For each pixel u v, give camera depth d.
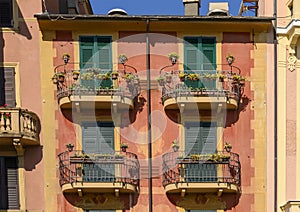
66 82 20.19
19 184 19.84
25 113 19.47
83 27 20.39
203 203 19.98
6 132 18.97
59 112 20.20
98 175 19.50
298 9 20.30
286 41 20.64
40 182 19.94
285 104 20.45
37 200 19.86
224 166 19.69
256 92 20.56
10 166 19.89
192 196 20.02
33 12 20.50
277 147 20.28
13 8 20.45
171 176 19.89
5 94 20.20
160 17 20.08
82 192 19.62
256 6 23.39
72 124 20.17
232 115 20.50
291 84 20.52
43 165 20.00
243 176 20.23
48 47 20.39
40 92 20.28
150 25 20.44
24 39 20.41
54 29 20.41
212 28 20.56
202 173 19.58
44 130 20.14
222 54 20.66
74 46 20.42
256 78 20.62
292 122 20.39
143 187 20.05
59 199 19.86
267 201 20.09
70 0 22.00
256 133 20.41
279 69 20.58
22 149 19.75
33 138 19.55
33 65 20.36
